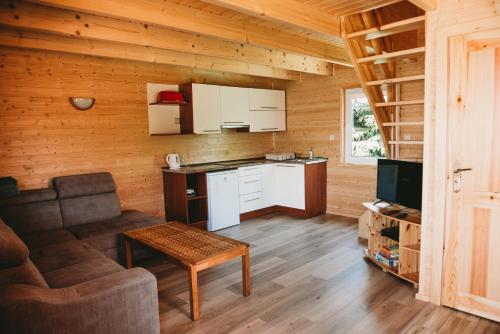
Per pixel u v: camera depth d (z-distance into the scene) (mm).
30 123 3953
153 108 4980
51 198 3865
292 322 2623
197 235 3289
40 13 2826
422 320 2623
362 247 4215
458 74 2645
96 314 1950
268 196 5914
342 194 5723
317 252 4078
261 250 4188
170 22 2947
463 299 2734
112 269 2637
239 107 5648
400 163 3578
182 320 2682
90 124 4395
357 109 5535
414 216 3301
